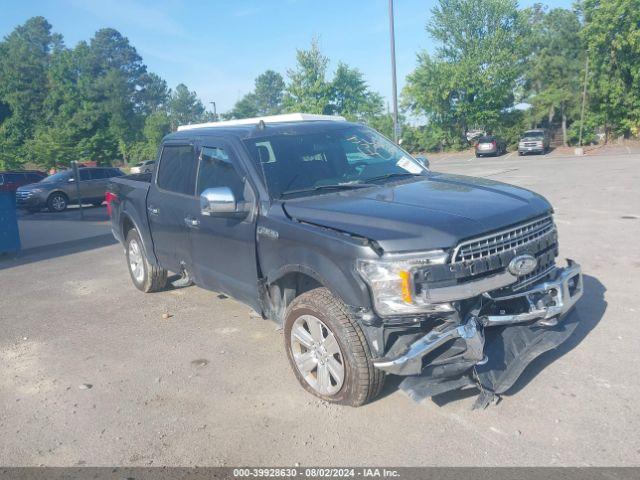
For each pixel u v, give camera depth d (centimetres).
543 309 388
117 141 6375
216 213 451
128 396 451
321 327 404
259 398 431
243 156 483
